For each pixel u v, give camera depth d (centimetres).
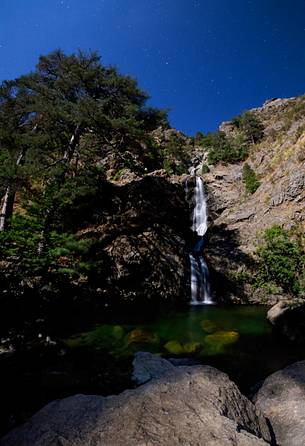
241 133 6312
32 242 1201
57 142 2162
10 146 2078
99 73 2094
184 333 1262
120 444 268
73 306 1509
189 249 2423
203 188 3281
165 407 317
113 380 745
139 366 732
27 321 1101
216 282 2183
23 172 1712
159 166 3400
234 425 293
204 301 2119
